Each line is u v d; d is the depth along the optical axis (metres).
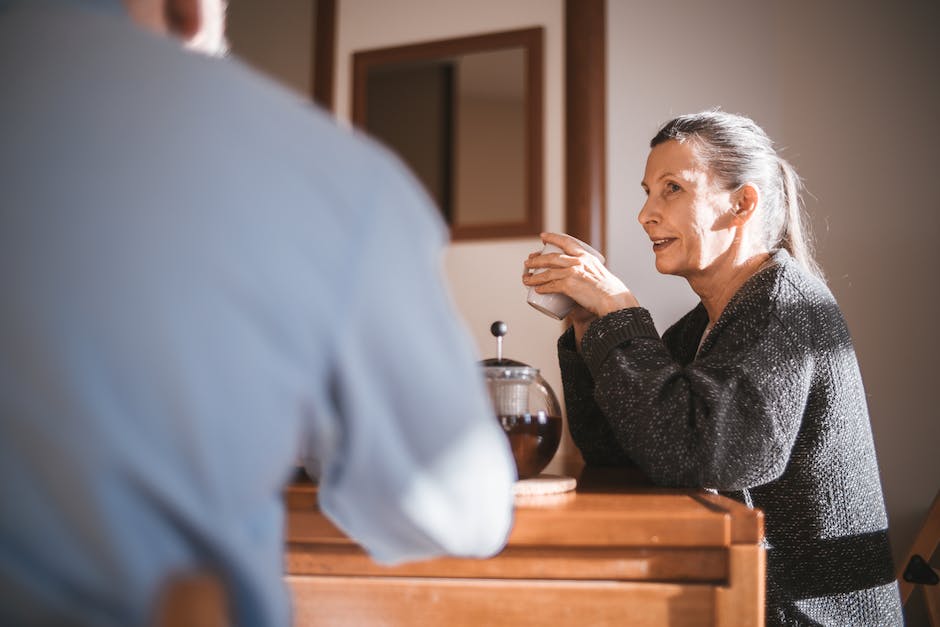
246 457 0.43
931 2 2.21
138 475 0.40
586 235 2.29
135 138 0.43
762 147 1.39
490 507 0.54
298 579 0.82
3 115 0.43
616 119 2.34
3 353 0.40
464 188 2.42
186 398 0.41
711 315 1.45
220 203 0.43
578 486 1.06
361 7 2.61
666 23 2.35
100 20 0.47
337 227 0.46
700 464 1.02
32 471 0.39
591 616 0.78
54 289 0.40
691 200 1.36
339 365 0.46
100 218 0.41
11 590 0.39
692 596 0.77
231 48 2.73
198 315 0.41
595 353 1.17
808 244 2.20
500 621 0.79
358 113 2.54
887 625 1.17
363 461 0.48
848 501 1.17
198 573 0.42
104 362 0.40
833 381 1.16
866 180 2.19
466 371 0.51
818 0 2.27
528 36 2.42
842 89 2.23
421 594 0.80
